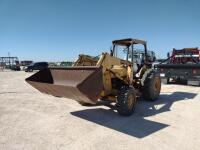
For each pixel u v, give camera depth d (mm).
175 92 10688
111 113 6656
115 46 8062
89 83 5031
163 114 6598
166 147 4266
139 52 8320
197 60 14273
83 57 6895
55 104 7891
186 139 4664
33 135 4848
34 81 6289
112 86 6711
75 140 4582
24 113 6625
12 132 5023
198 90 11320
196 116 6383
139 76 8141
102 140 4582
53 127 5363
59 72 6457
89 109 7105
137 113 6688
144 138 4699
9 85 14320
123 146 4293
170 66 13398
